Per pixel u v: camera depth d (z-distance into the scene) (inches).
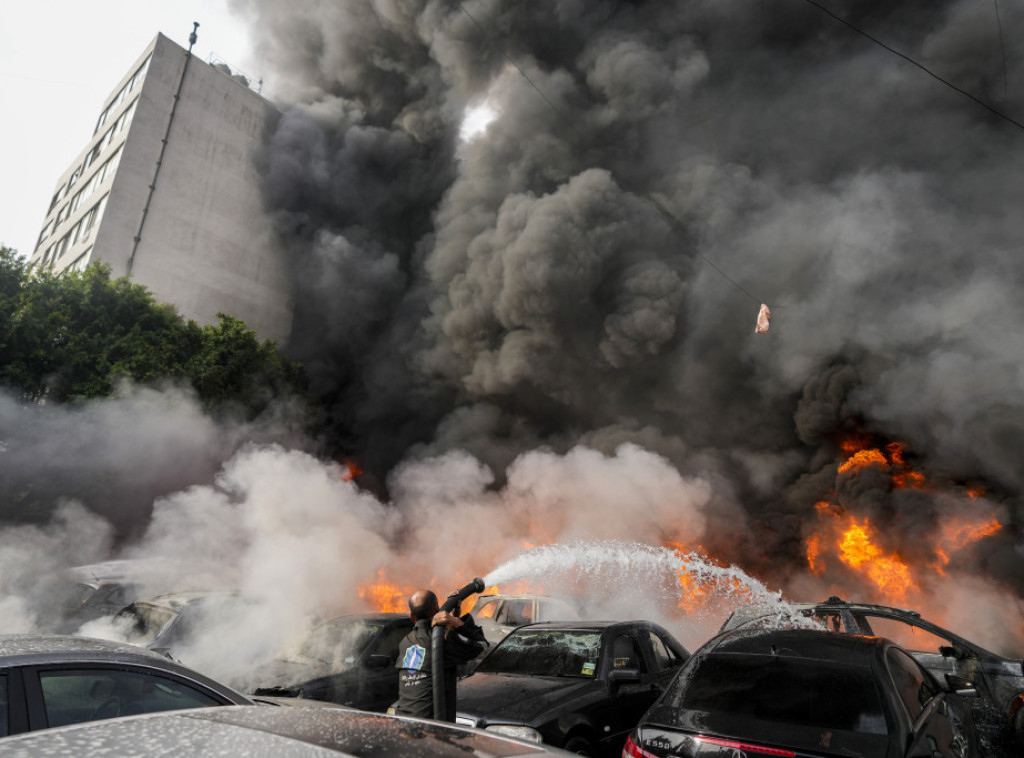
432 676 140.3
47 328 694.5
